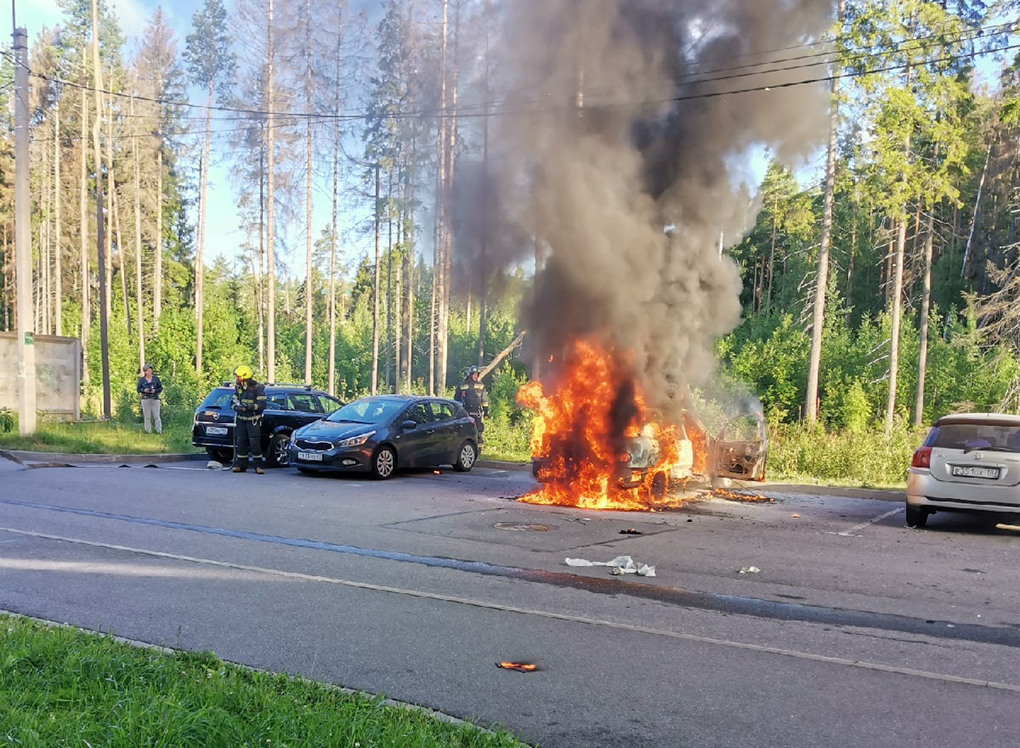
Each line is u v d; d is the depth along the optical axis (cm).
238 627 550
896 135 2842
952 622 621
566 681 468
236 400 1545
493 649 521
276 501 1148
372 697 418
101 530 885
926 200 3038
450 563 775
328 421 1584
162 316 5106
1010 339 3030
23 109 1770
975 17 2645
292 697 392
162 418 2417
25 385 1775
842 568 807
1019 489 1023
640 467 1222
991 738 402
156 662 435
